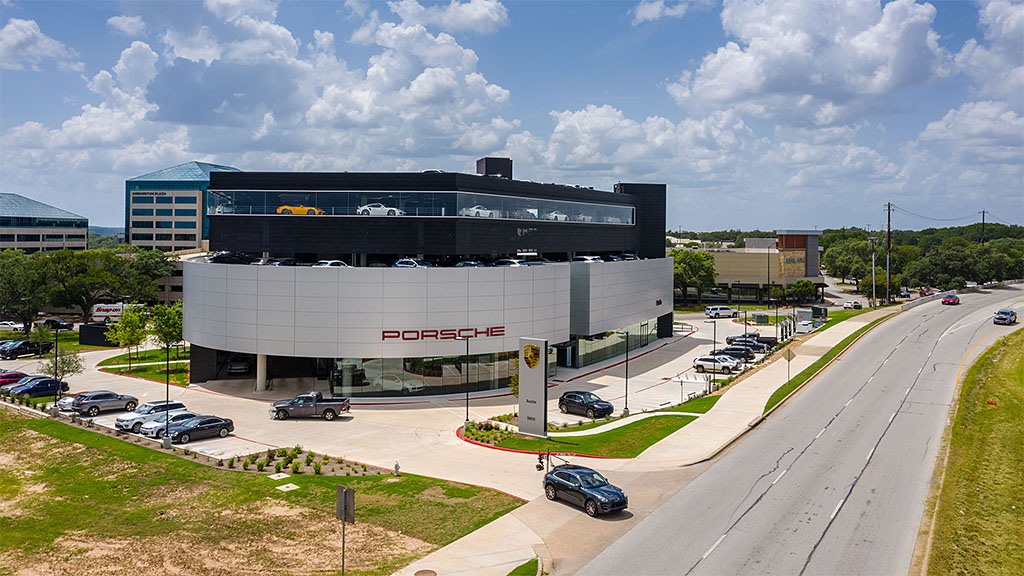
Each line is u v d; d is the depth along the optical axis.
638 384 64.88
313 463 39.53
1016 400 53.31
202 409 53.88
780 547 27.03
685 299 140.75
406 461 40.00
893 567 25.27
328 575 25.39
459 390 59.69
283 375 67.12
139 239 183.25
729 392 56.75
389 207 62.56
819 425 46.25
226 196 63.88
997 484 34.88
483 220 65.56
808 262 145.25
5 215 170.75
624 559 26.09
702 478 35.62
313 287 56.28
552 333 65.69
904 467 37.00
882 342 81.50
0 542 29.69
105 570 26.64
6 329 100.88
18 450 43.31
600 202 87.38
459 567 25.64
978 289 145.25
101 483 37.00
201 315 61.19
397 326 56.62
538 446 42.69
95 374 68.81
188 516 31.98
